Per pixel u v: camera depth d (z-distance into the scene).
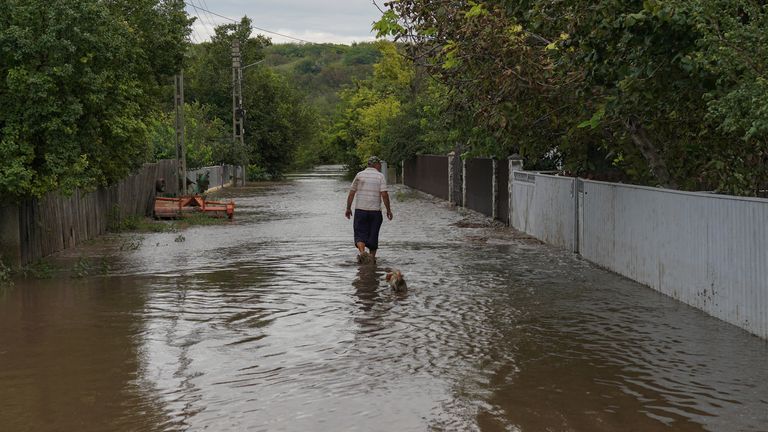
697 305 10.52
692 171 14.09
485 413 6.36
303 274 13.73
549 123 15.95
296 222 25.16
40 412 6.49
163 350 8.48
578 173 19.42
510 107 13.80
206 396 6.86
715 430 5.95
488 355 8.16
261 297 11.52
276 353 8.30
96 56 14.71
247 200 38.09
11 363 8.02
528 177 20.81
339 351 8.36
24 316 10.36
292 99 85.31
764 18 9.62
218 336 9.09
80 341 8.93
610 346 8.51
